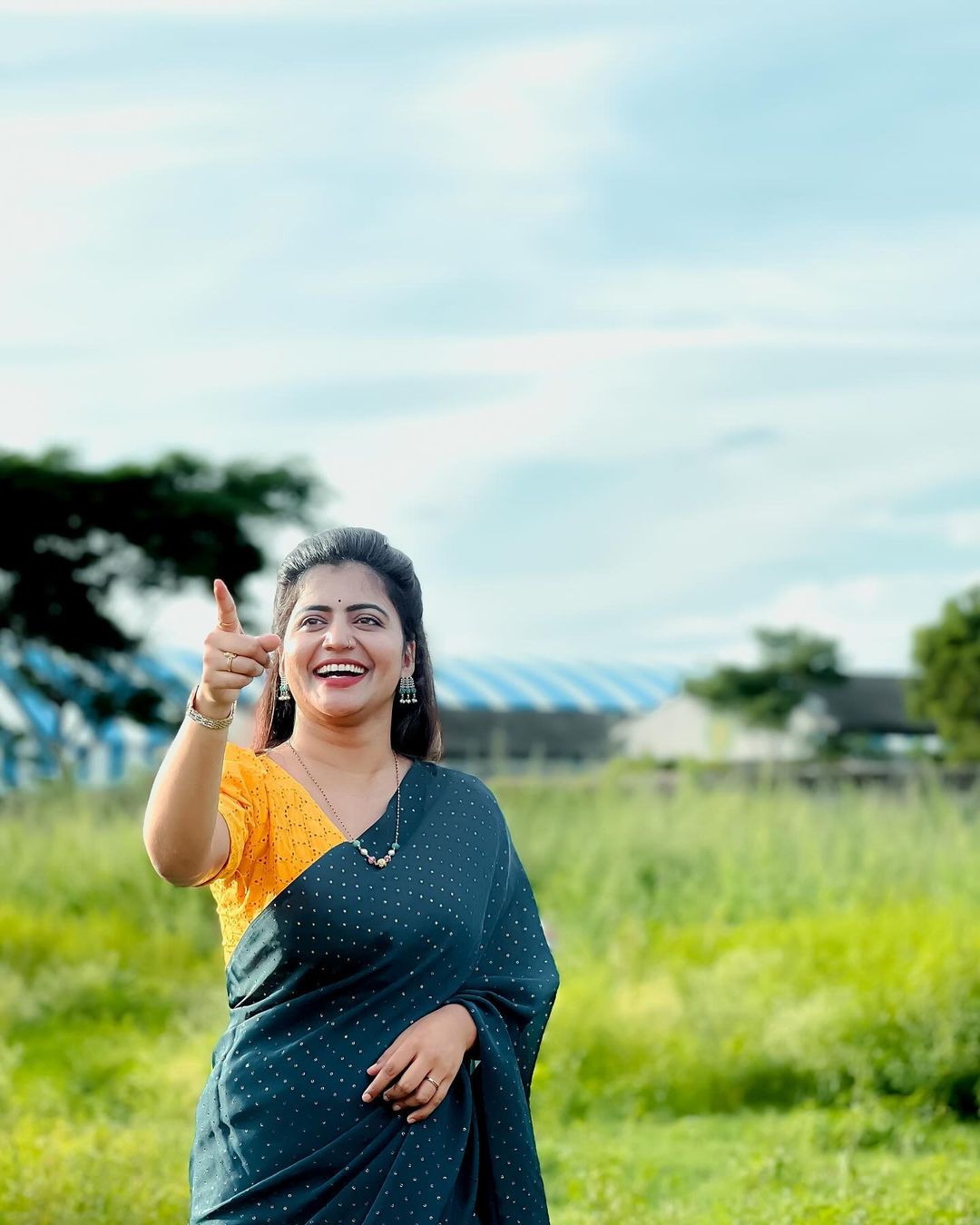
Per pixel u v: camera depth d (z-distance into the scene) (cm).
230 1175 306
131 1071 793
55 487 2975
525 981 333
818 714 4012
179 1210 514
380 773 337
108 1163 547
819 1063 762
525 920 343
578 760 4359
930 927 955
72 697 3141
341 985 311
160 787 305
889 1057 759
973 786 1848
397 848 323
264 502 3120
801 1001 830
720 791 1595
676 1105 758
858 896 1178
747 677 3922
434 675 354
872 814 1417
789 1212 516
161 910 1228
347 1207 300
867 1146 667
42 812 1520
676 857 1355
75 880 1286
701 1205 561
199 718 301
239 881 318
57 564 3050
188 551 3070
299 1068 307
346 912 311
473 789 344
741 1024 802
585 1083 764
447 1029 312
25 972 1050
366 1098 305
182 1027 841
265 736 355
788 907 1202
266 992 316
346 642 329
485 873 331
